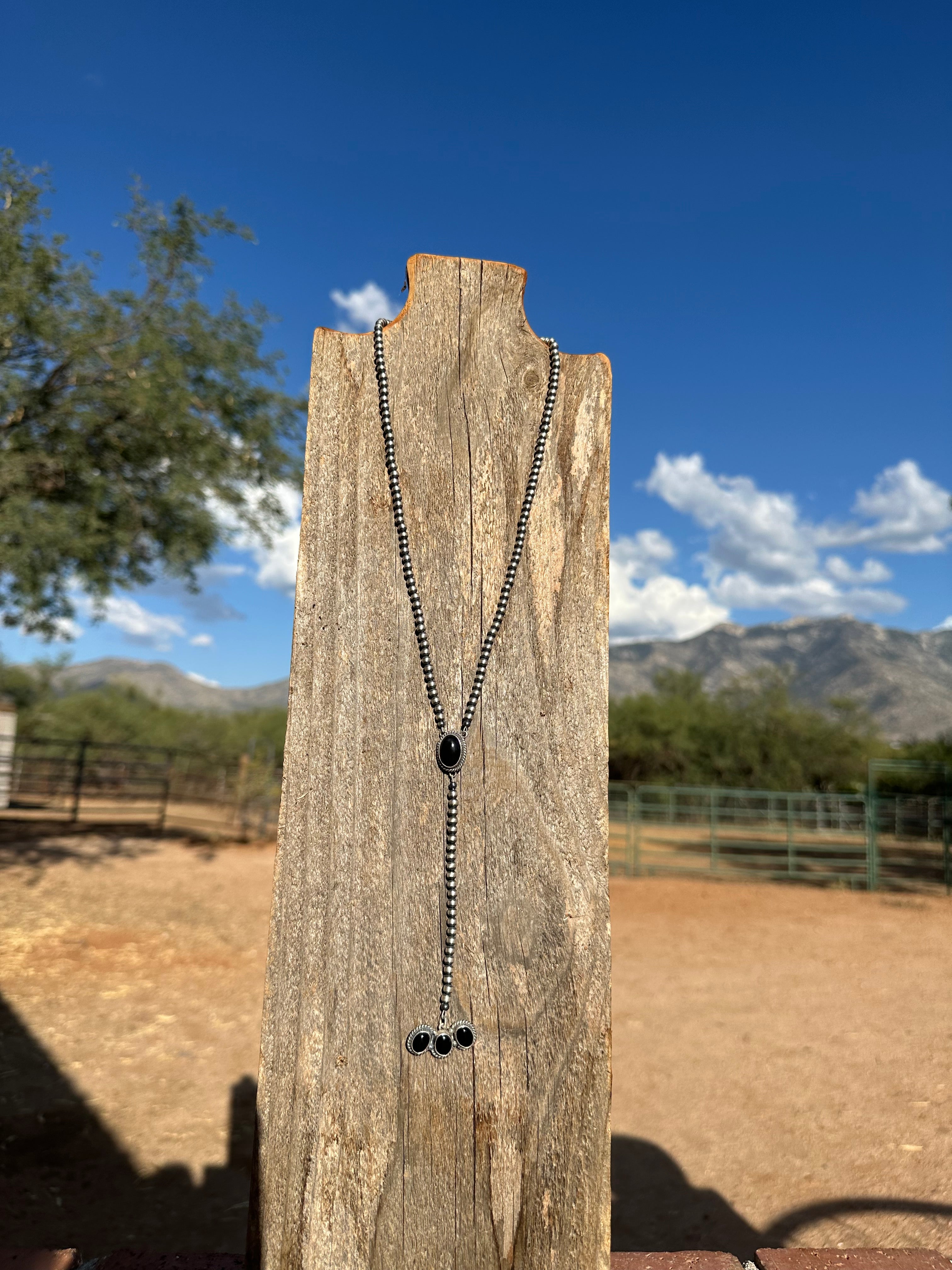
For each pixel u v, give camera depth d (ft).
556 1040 4.26
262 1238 4.05
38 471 31.76
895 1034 17.87
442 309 4.70
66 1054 15.37
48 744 59.57
